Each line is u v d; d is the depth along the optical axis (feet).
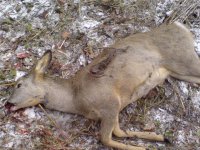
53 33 9.50
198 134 8.07
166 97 8.55
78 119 8.26
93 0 9.96
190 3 9.82
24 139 8.00
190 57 8.25
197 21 9.60
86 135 8.07
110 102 7.80
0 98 8.56
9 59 9.09
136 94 8.15
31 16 9.77
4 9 9.89
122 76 7.90
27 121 8.25
